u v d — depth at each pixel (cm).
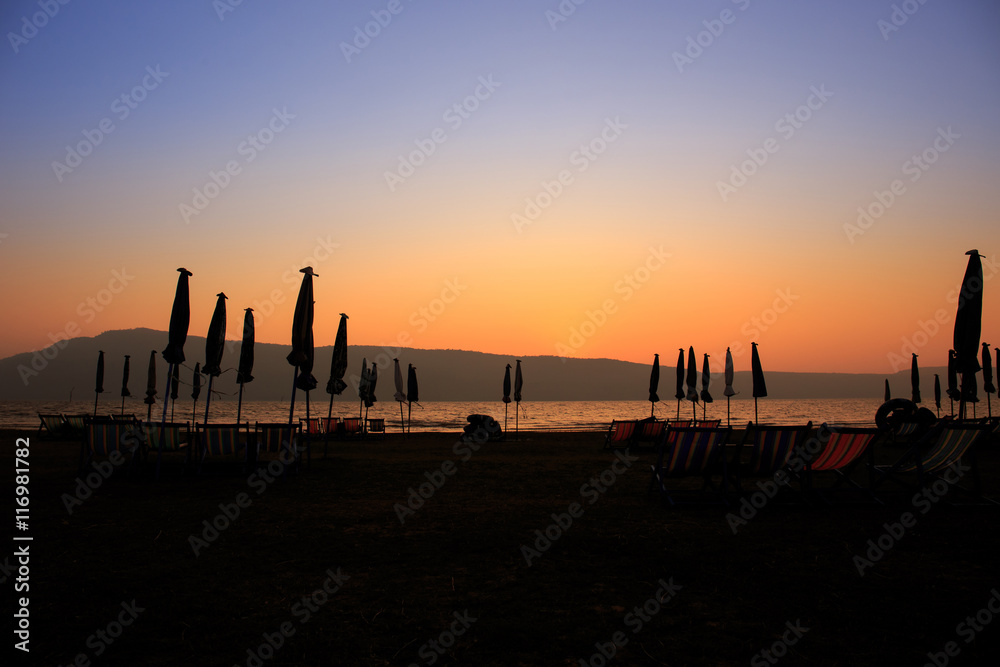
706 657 317
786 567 472
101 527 617
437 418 6431
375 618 372
